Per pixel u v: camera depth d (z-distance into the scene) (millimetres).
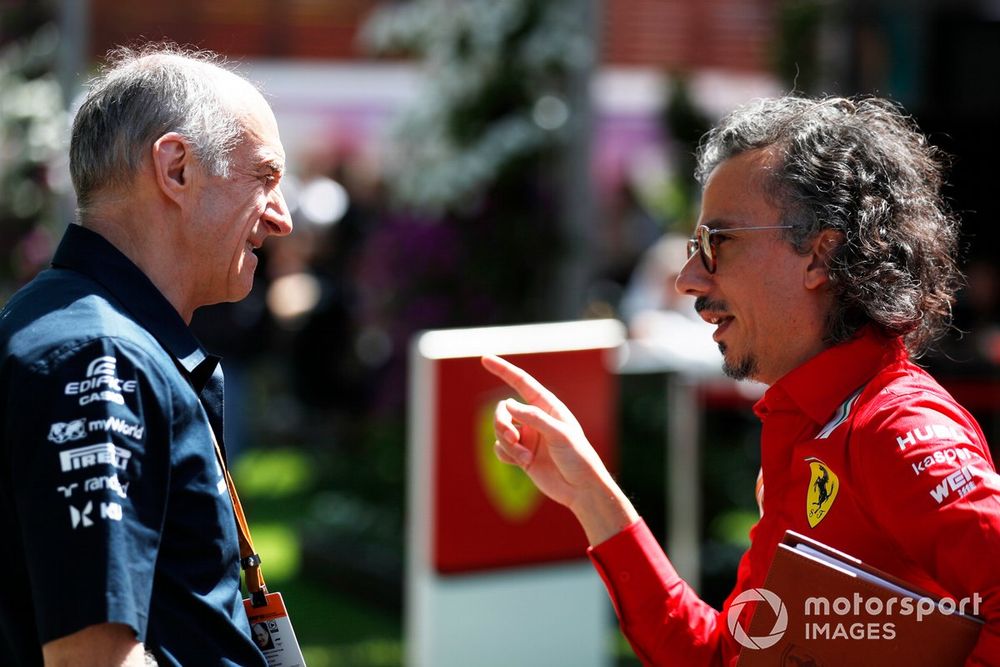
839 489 7250
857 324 7641
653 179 39219
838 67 27531
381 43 29109
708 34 38094
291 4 37156
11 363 6629
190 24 35344
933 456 6863
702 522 22969
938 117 24875
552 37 26859
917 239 7680
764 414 7926
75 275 7176
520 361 15602
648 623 8195
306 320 33500
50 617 6211
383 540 24438
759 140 7770
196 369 7352
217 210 7449
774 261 7621
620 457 22672
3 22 25312
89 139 7391
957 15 24875
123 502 6363
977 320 23859
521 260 27391
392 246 28484
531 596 16172
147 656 6508
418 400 15688
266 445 36062
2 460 6633
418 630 15727
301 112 38219
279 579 24891
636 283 34375
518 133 26891
